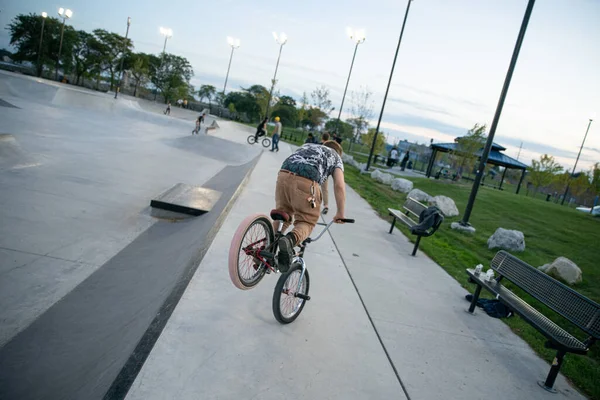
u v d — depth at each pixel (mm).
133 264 4801
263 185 9766
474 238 9250
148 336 2578
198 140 19094
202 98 100062
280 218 2695
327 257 5414
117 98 43125
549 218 14109
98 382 2273
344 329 3441
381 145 37750
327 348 3059
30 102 24016
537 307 5340
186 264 3908
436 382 2941
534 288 3803
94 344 3035
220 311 3182
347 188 13125
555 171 30641
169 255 4934
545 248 9320
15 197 6094
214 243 4680
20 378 2607
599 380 3498
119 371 2215
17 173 7324
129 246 5383
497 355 3598
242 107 82750
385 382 2791
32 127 13719
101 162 10266
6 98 22844
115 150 12758
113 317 3473
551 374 3174
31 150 9594
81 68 72312
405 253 6523
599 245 10406
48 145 10914
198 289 3453
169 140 18922
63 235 5223
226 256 4371
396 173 25359
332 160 2871
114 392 2021
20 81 29375
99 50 72312
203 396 2203
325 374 2713
